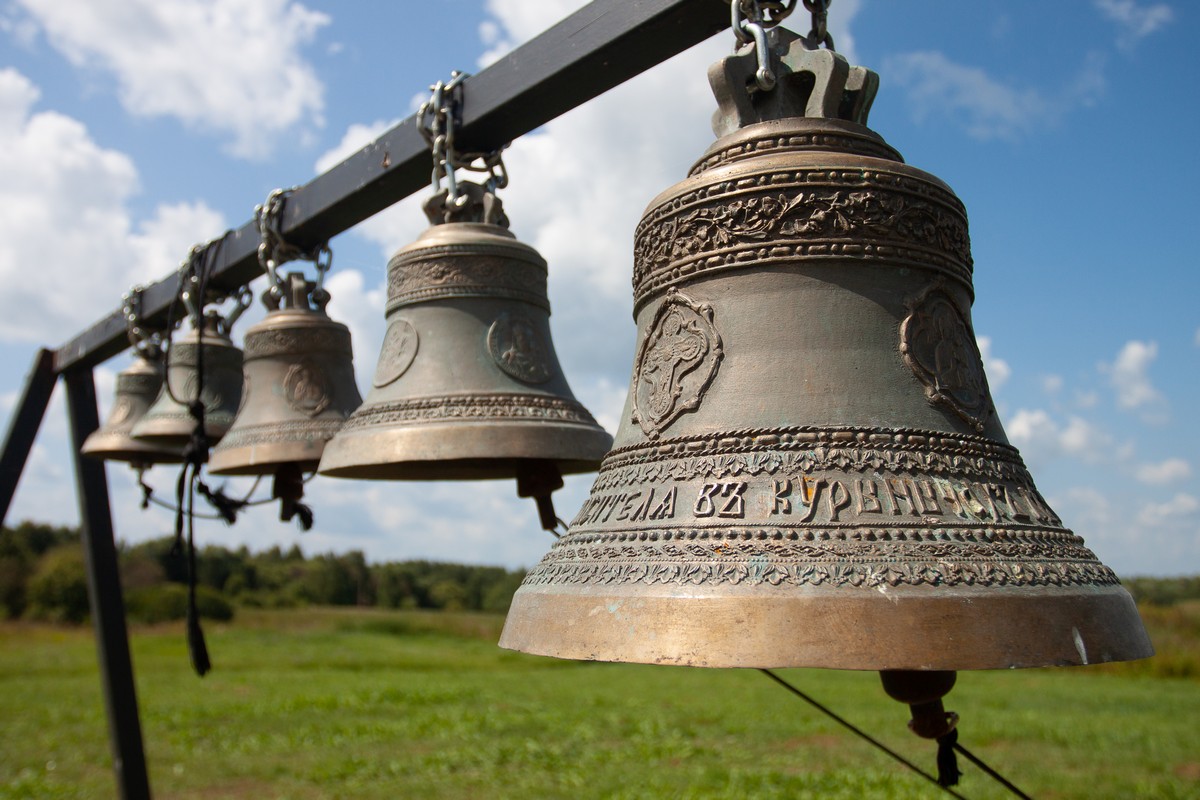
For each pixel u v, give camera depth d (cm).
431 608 4316
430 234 321
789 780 934
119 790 516
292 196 399
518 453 292
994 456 180
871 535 156
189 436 475
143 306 513
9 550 3794
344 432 311
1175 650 1925
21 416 573
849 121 195
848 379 178
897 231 184
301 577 4438
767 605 148
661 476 181
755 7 200
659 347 197
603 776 973
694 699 1491
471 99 312
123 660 530
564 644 166
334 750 1122
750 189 185
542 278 331
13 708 1405
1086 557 170
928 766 1004
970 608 146
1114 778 939
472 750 1103
